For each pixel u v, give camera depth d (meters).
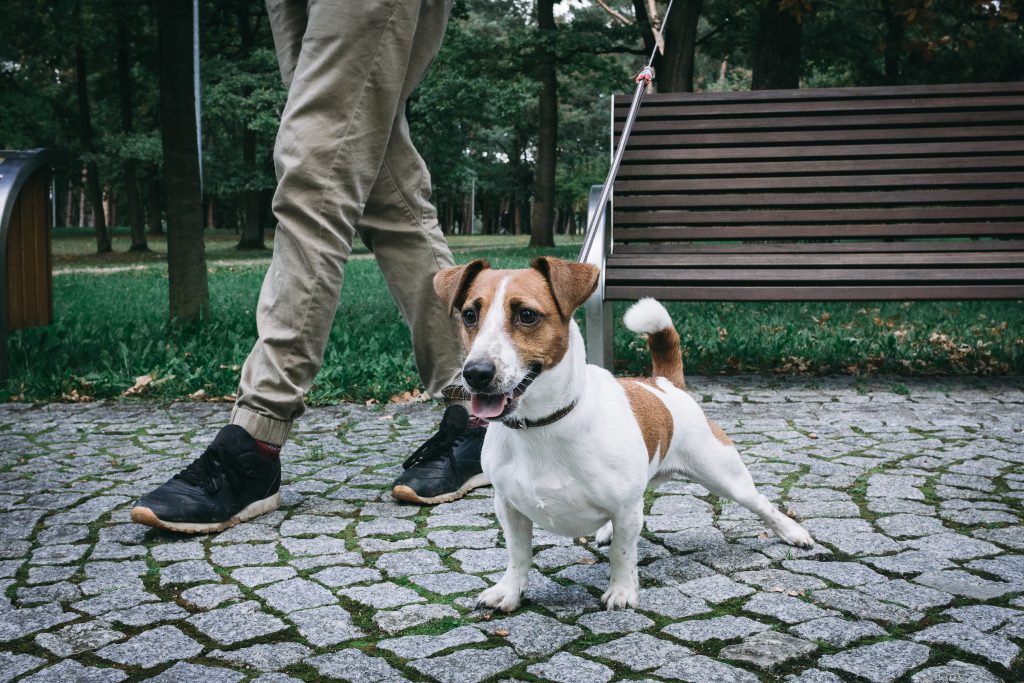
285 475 3.88
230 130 31.91
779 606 2.45
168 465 4.05
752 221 6.32
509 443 2.35
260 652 2.20
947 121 6.35
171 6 7.73
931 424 4.64
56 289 13.17
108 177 37.19
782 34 13.36
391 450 4.34
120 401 5.49
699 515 3.26
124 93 25.73
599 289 5.21
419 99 22.84
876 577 2.65
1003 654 2.13
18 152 5.98
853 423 4.69
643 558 2.85
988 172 6.15
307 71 3.26
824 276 5.30
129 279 15.72
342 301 10.68
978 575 2.65
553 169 25.27
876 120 6.44
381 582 2.67
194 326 7.70
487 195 57.31
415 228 3.71
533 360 2.16
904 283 5.22
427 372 3.78
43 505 3.44
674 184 6.47
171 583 2.66
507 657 2.17
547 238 25.33
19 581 2.68
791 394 5.47
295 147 3.24
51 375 5.84
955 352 6.50
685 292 5.32
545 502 2.32
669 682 2.03
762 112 6.59
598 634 2.30
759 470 3.84
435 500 3.42
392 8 3.23
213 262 22.75
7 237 5.92
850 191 6.33
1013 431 4.46
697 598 2.52
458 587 2.63
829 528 3.09
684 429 2.74
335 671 2.10
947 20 16.83
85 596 2.57
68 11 17.28
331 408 5.33
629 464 2.33
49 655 2.20
